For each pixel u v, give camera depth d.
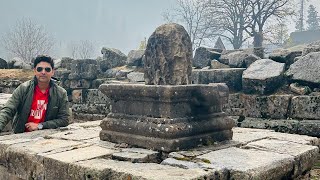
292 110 5.76
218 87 3.47
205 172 2.57
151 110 3.45
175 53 3.56
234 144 3.57
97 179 2.72
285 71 6.47
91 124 5.12
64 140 3.94
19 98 4.63
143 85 3.45
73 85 9.49
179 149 3.22
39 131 4.51
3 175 3.78
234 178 2.66
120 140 3.64
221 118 3.73
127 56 10.83
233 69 6.75
